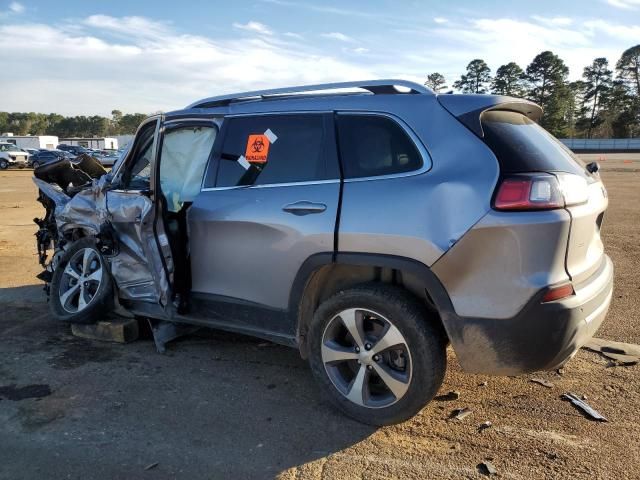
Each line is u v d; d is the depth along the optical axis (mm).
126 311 4641
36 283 6625
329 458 2961
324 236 3230
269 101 3791
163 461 2938
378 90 3410
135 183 4539
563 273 2838
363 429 3250
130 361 4262
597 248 3408
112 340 4633
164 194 4273
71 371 4070
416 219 2943
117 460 2945
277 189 3529
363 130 3305
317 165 3418
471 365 2918
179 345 4602
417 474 2816
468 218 2811
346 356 3289
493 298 2797
